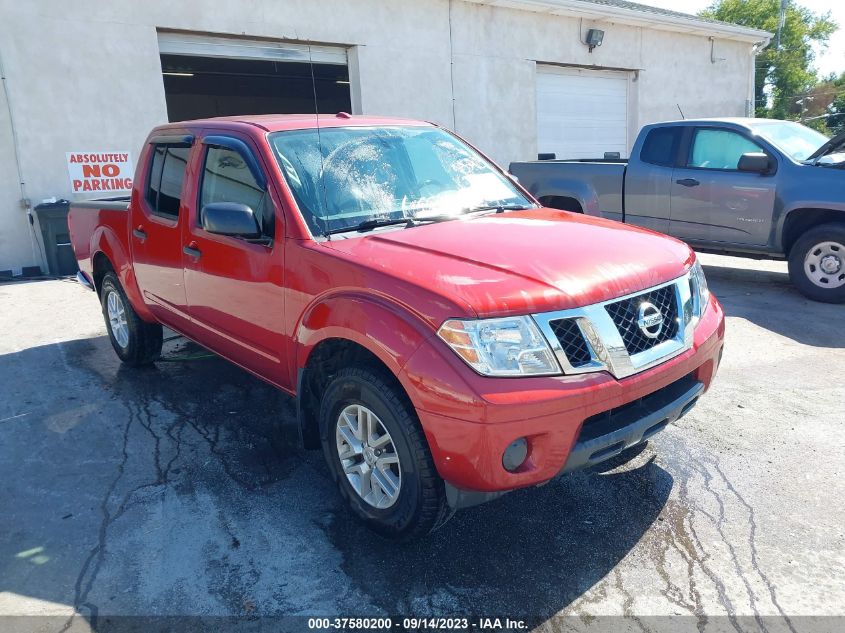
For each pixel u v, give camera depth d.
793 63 46.84
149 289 4.78
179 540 3.17
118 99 10.17
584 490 3.56
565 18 15.34
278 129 3.82
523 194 4.39
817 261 7.16
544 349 2.64
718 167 7.80
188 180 4.21
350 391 3.03
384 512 3.02
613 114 17.31
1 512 3.46
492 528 3.24
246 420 4.50
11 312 7.59
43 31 9.51
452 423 2.58
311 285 3.20
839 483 3.53
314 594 2.79
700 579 2.82
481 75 14.15
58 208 9.47
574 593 2.76
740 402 4.61
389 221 3.57
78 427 4.45
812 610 2.63
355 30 12.22
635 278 2.97
